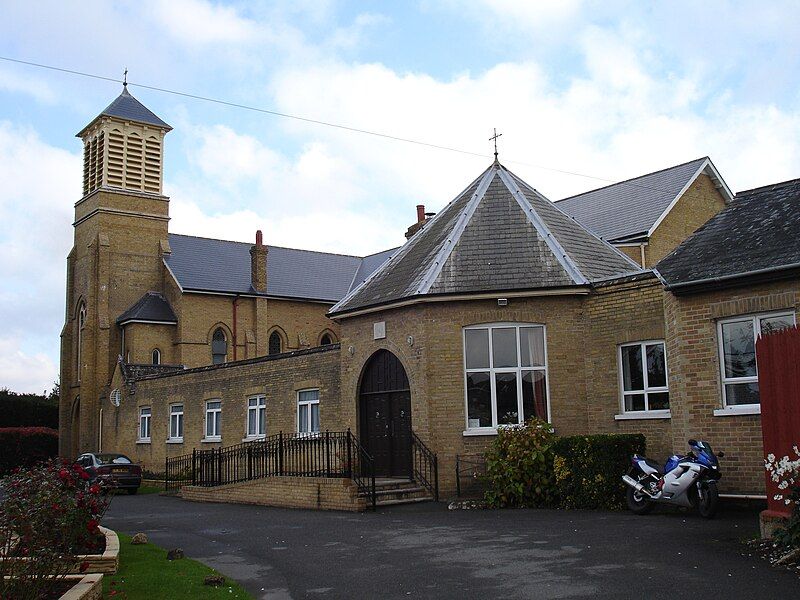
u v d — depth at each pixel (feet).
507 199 71.41
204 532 50.88
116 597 30.25
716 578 29.66
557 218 71.77
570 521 46.29
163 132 159.74
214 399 101.45
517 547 38.45
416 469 63.21
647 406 57.57
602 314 60.80
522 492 55.06
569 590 29.14
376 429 69.26
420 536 43.83
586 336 61.72
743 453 46.98
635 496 48.42
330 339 164.86
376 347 68.69
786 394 35.94
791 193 53.26
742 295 47.29
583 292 61.52
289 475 67.26
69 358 156.46
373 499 57.52
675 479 45.65
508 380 62.75
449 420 62.54
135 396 122.11
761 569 30.78
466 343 63.67
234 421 95.91
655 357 57.57
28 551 28.63
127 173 153.69
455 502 58.75
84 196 156.46
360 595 30.48
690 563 32.42
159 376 114.93
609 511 50.24
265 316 154.20
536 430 56.95
